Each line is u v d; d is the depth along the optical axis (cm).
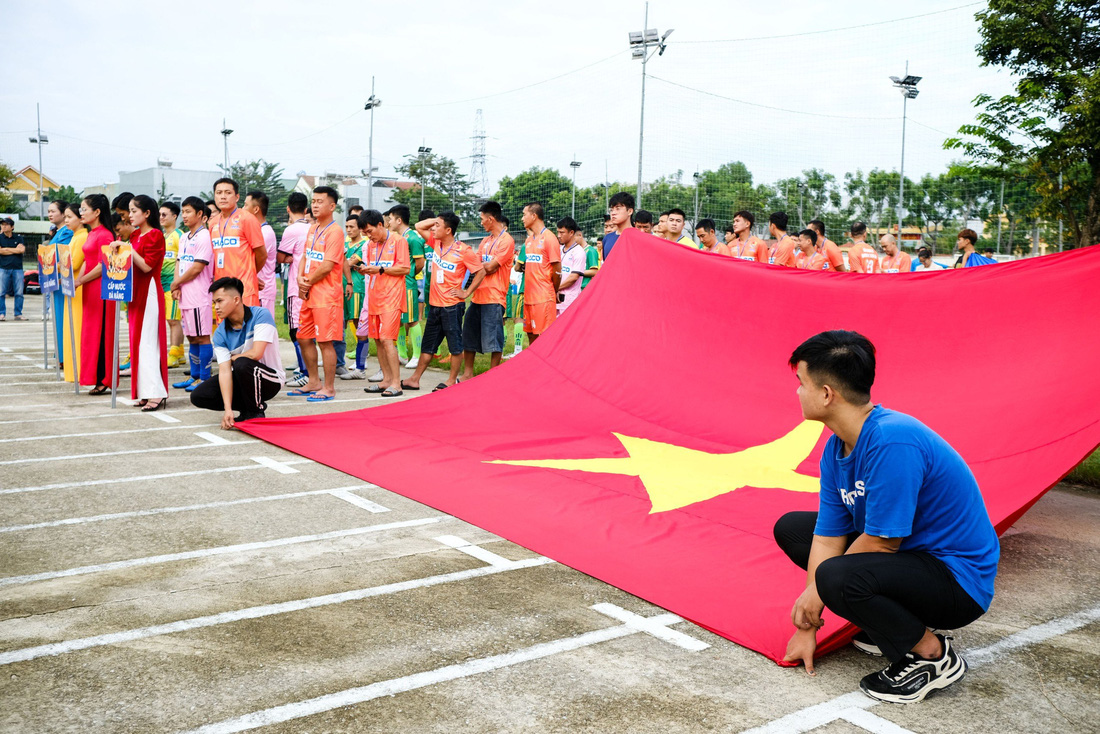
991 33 1466
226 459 564
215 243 780
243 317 659
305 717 244
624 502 464
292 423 644
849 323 573
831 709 261
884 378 525
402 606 331
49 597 329
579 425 632
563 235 962
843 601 265
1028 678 289
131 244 724
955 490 267
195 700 252
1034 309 488
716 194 2077
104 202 775
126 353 1058
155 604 325
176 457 566
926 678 268
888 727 251
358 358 1002
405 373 1013
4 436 616
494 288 856
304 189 5825
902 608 265
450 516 453
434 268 852
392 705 253
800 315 608
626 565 375
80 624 305
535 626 316
